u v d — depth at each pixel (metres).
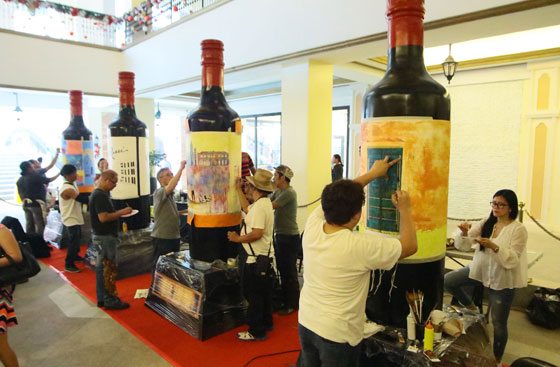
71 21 7.91
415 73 2.05
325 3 4.64
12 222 4.83
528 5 3.25
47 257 5.62
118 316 3.67
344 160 9.41
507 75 7.23
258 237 3.05
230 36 5.97
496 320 2.74
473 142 7.78
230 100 11.59
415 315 2.06
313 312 1.68
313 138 5.34
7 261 2.24
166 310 3.62
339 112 9.47
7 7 7.07
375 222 2.11
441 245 2.15
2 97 9.30
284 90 5.54
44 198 6.02
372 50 4.67
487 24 3.71
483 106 7.58
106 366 2.85
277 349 3.08
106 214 3.71
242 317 3.51
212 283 3.32
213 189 3.50
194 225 3.58
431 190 2.05
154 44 7.62
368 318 2.25
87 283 4.53
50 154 12.05
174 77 7.20
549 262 5.37
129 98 5.21
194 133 3.48
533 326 3.56
